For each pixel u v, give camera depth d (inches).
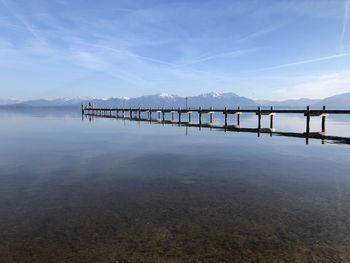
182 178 366.3
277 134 987.3
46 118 2325.3
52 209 250.4
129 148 646.5
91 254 171.9
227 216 233.8
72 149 629.3
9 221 223.1
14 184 336.2
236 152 589.0
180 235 198.2
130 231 204.8
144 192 303.3
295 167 438.0
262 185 332.5
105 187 323.3
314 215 236.2
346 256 169.6
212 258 167.3
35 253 173.2
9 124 1517.0
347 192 304.7
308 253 173.5
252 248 179.6
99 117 2620.6
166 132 1067.3
